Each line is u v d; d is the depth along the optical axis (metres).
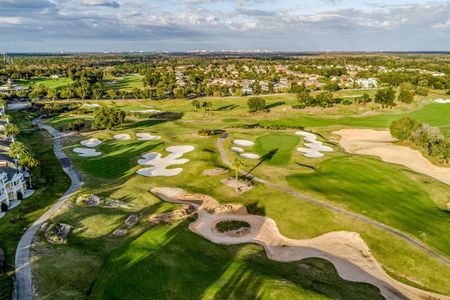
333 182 65.00
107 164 76.19
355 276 41.28
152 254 42.06
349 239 48.28
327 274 41.06
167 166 74.25
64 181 66.75
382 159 83.00
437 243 46.97
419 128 91.81
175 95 173.38
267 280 37.00
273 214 54.28
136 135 99.38
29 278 37.66
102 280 37.84
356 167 72.12
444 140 87.75
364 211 54.22
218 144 89.69
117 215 52.78
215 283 37.09
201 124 119.62
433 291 39.47
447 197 61.12
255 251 44.88
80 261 41.16
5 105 143.00
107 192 60.84
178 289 36.16
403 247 45.94
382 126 121.19
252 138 96.75
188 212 54.34
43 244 44.25
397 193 61.19
